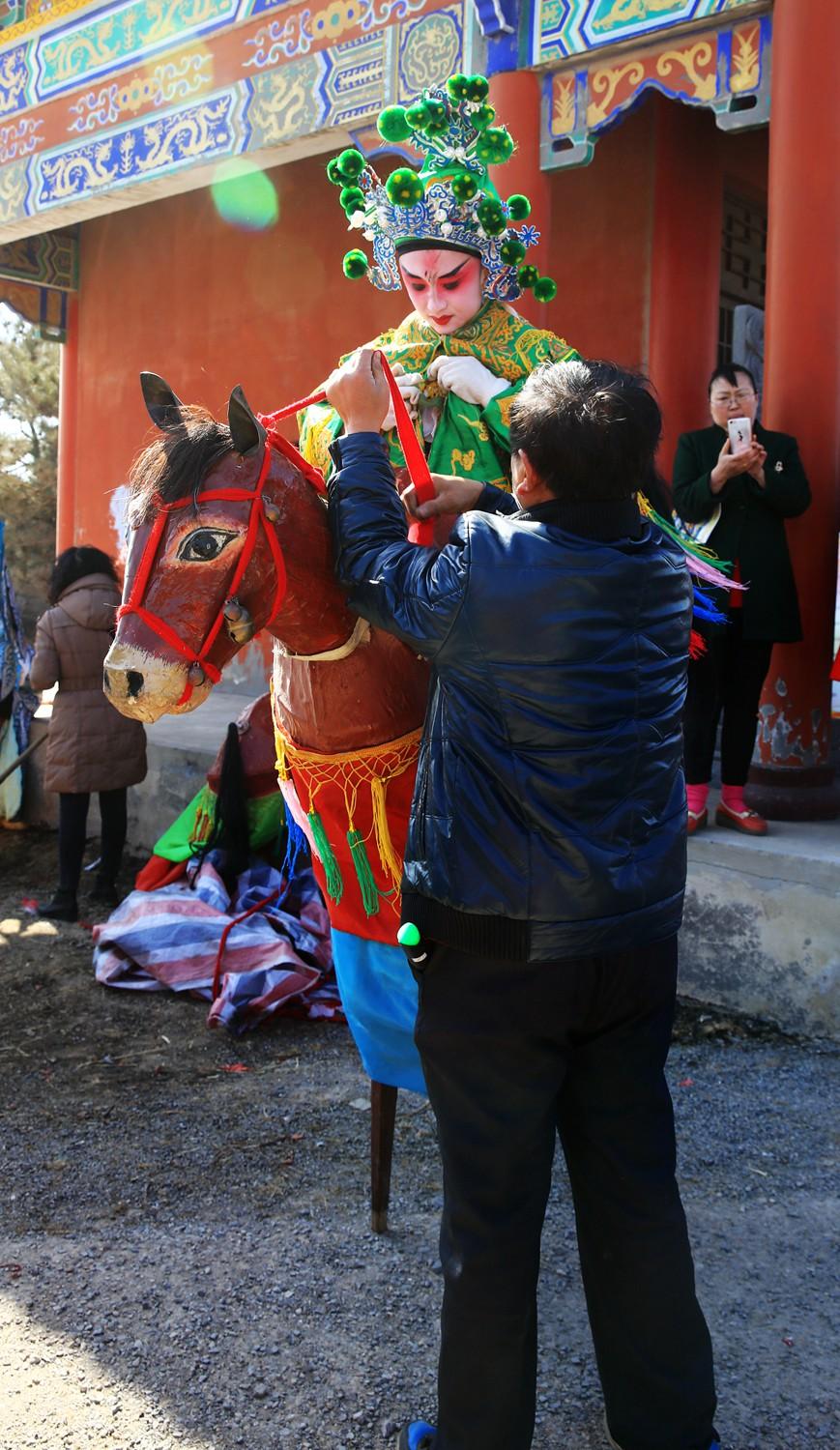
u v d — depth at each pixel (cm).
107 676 203
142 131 767
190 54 733
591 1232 206
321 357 966
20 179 858
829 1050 409
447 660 183
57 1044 431
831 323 481
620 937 185
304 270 971
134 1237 297
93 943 541
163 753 655
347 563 201
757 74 500
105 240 1134
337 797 243
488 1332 191
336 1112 373
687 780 464
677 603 195
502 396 271
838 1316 266
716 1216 306
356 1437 227
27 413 1750
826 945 415
